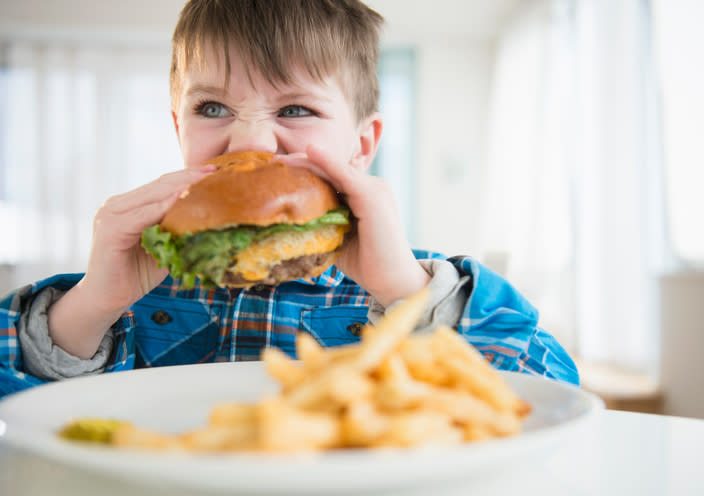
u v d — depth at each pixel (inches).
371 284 38.0
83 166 286.2
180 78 52.7
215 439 17.6
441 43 286.8
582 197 166.6
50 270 282.8
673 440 27.3
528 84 218.7
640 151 138.9
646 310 140.4
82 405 26.2
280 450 16.2
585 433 28.6
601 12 158.6
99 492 20.7
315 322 50.8
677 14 123.5
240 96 46.3
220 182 29.4
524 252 215.0
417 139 287.7
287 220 29.6
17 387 37.1
